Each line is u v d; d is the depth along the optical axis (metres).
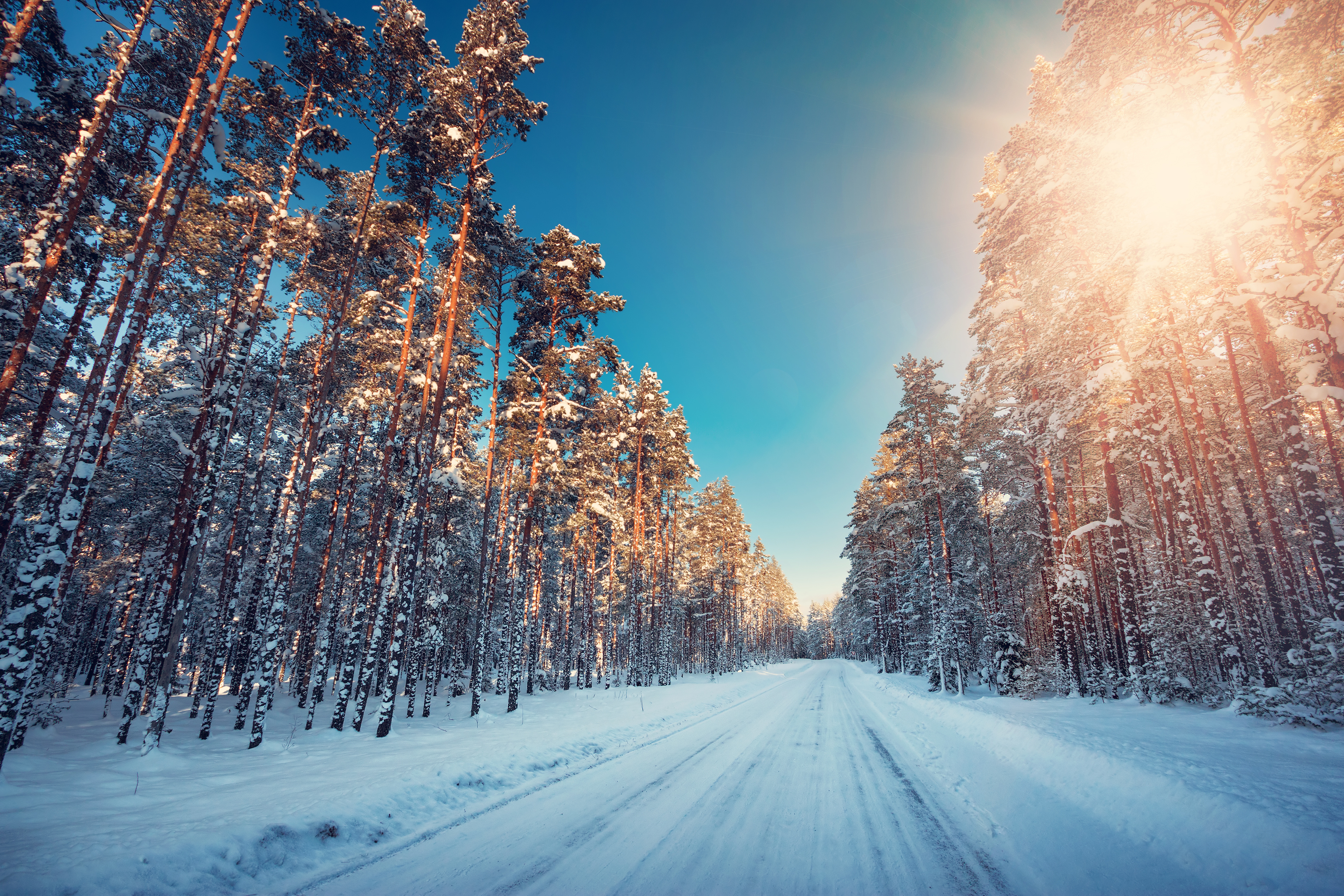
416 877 4.52
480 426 21.67
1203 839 4.46
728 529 44.31
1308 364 9.28
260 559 18.67
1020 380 17.41
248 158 14.61
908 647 34.56
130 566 24.17
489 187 17.02
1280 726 9.01
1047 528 19.62
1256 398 18.45
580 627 36.22
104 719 16.78
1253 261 11.90
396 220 15.90
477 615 24.67
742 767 8.61
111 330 7.93
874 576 42.06
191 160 9.46
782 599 88.00
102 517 20.56
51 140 12.68
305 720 16.53
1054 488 21.67
